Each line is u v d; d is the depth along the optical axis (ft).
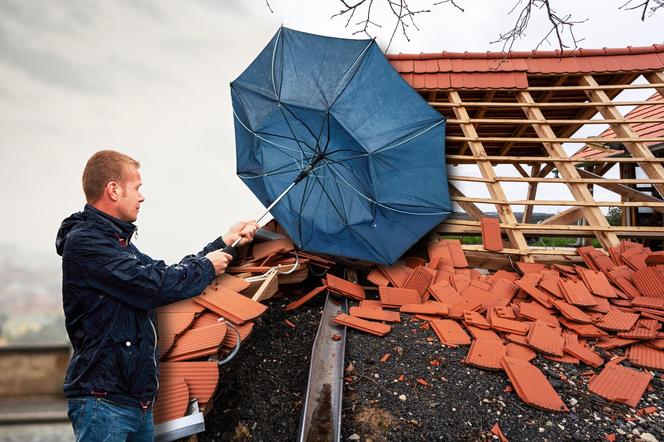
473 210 21.53
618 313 14.82
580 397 10.88
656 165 21.48
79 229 5.94
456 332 13.85
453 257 18.92
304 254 18.15
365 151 15.49
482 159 21.98
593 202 20.31
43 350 9.68
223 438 9.16
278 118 16.62
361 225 16.83
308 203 17.04
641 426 9.90
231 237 9.12
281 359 12.61
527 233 21.03
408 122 16.65
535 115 23.68
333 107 15.57
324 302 16.85
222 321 10.62
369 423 9.84
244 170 18.93
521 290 16.51
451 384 11.27
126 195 6.40
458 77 25.46
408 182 16.67
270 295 14.35
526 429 9.69
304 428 9.27
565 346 12.98
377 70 16.79
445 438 9.36
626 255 18.11
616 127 23.17
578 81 26.13
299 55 17.03
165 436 6.93
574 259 19.01
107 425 5.69
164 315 10.68
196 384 8.37
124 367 5.90
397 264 18.65
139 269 5.97
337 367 12.07
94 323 5.83
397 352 12.80
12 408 9.26
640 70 25.20
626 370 11.95
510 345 12.99
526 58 26.22
